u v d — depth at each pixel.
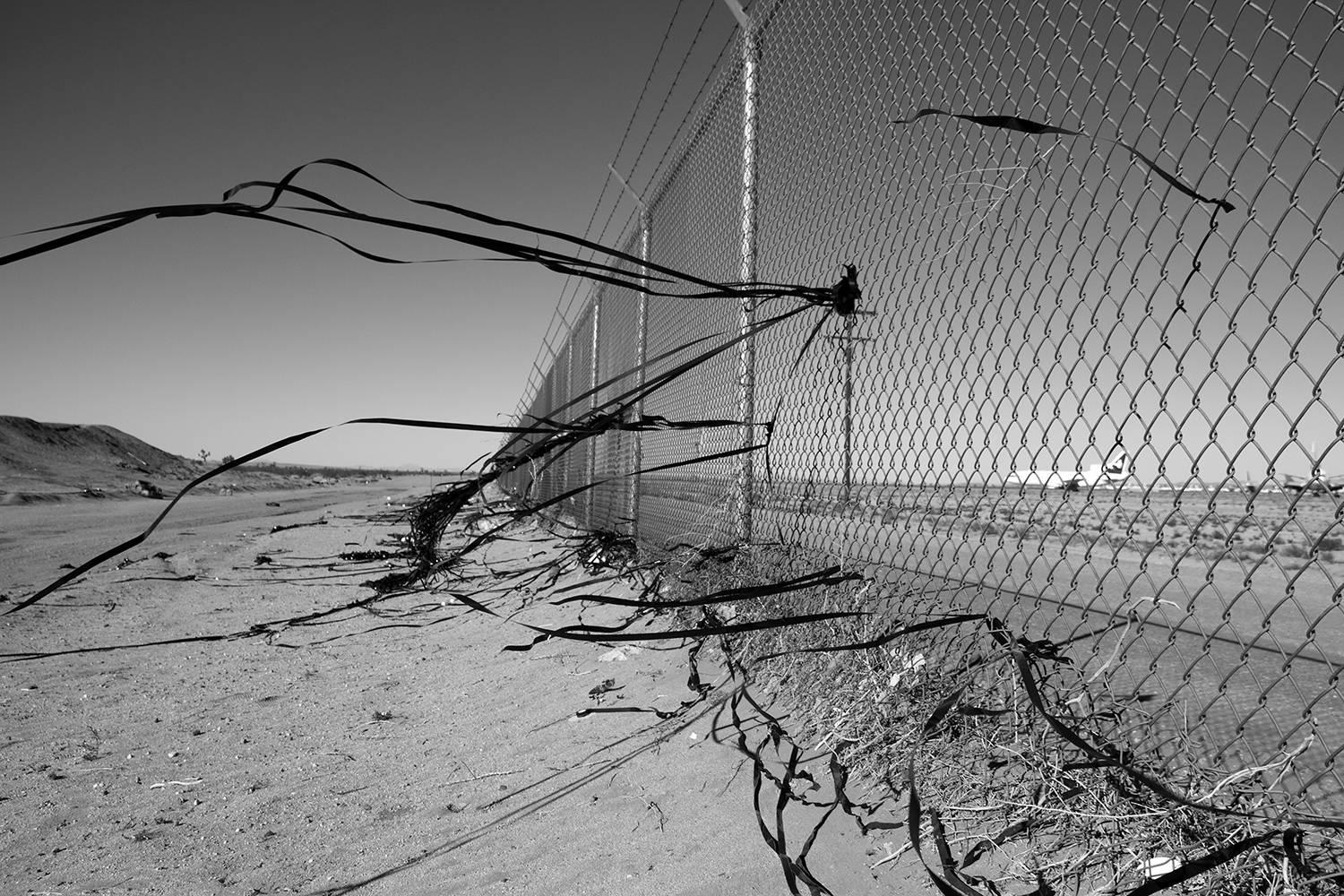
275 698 4.24
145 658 5.15
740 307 3.92
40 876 2.38
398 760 3.27
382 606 6.50
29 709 4.06
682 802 2.57
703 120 4.52
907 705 2.46
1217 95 1.52
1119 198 1.74
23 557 10.57
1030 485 2.02
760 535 3.77
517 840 2.46
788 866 1.82
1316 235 1.34
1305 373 1.36
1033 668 2.19
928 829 2.10
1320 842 1.58
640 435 6.07
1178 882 1.48
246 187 1.48
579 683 4.05
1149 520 2.06
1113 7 1.78
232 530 15.11
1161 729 2.26
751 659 3.55
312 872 2.37
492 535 2.84
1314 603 6.05
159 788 3.04
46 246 1.31
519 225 1.75
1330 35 1.32
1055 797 1.88
